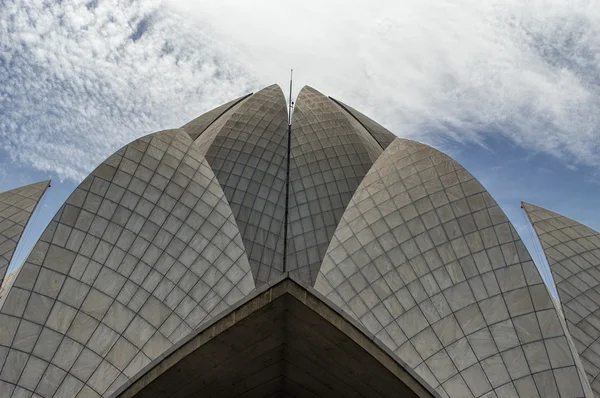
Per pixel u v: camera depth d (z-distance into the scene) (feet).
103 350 62.08
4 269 79.61
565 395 58.34
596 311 82.94
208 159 106.22
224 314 54.08
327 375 61.41
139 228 70.85
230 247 73.67
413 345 65.51
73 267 65.72
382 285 71.15
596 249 92.89
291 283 53.42
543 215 99.45
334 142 112.27
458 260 69.82
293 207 100.53
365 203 79.66
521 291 65.62
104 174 72.28
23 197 95.30
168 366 54.49
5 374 58.13
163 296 67.56
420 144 83.20
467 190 74.38
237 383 62.44
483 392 60.59
